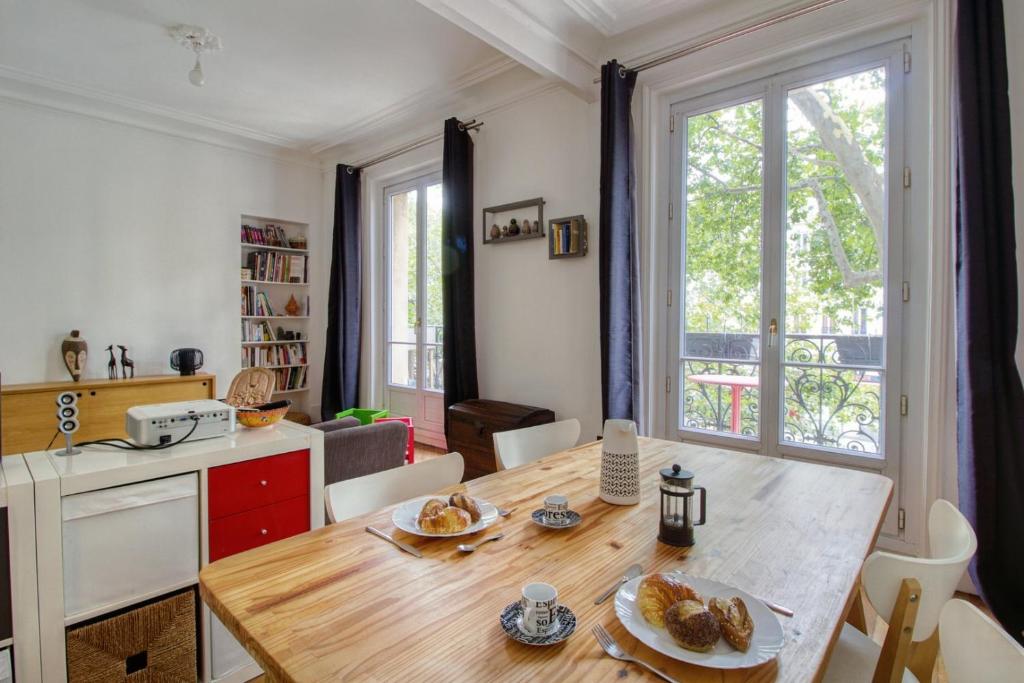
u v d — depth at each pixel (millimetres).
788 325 2797
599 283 3354
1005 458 1982
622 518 1292
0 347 3873
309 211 5727
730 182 2990
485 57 3498
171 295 4711
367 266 5457
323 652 753
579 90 3320
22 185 3955
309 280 5754
